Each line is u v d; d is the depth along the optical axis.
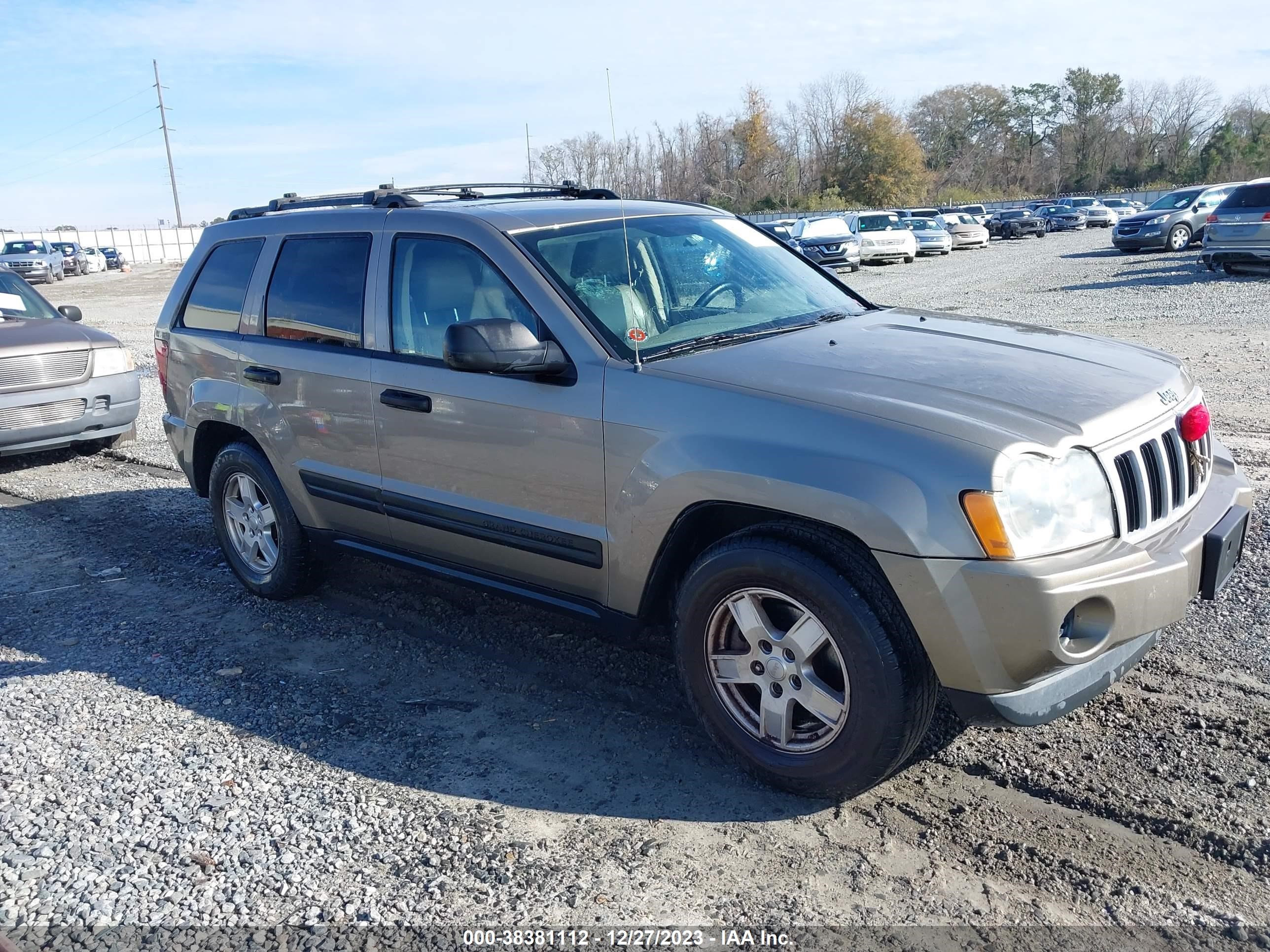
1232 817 2.97
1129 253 27.14
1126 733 3.46
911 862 2.87
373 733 3.73
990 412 2.96
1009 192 90.81
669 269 4.06
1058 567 2.74
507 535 3.82
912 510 2.80
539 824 3.13
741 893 2.78
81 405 8.35
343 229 4.50
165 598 5.24
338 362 4.35
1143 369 3.49
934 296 18.45
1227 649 4.00
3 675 4.36
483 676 4.17
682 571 3.52
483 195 4.90
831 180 72.00
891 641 2.90
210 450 5.36
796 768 3.16
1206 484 3.48
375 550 4.52
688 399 3.27
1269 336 11.07
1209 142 83.19
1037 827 3.00
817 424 3.01
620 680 4.07
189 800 3.33
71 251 49.03
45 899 2.86
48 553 6.07
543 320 3.67
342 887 2.86
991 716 2.87
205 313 5.21
